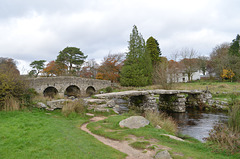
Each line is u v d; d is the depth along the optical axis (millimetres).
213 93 25281
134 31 42031
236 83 34406
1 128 6719
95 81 37438
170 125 10508
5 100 10117
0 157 4336
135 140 6469
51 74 46781
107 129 8188
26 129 6781
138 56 41594
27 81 13195
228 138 6145
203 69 54562
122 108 21328
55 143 5465
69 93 39031
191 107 24469
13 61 38812
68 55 46906
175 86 30328
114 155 5020
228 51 47312
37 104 11586
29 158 4359
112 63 46188
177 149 5543
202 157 4961
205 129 12211
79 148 5262
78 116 10930
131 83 39562
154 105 19344
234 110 9211
